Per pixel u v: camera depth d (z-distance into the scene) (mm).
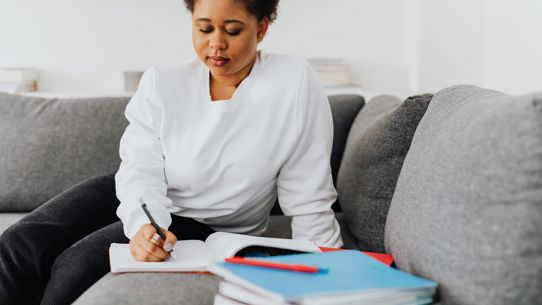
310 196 1370
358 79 2836
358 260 931
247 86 1332
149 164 1298
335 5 2807
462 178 824
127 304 895
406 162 1133
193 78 1355
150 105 1328
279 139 1338
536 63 1976
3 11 2756
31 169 1984
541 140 725
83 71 2793
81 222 1393
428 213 896
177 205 1379
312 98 1360
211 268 862
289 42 2816
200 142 1304
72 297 1140
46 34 2771
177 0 2771
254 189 1357
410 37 2746
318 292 719
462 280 775
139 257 1085
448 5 2598
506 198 740
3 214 1937
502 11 2338
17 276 1281
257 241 1079
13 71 2584
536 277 712
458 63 2617
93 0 2770
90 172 1990
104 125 2035
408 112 1323
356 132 1780
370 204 1405
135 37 2787
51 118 2053
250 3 1184
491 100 896
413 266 920
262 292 733
